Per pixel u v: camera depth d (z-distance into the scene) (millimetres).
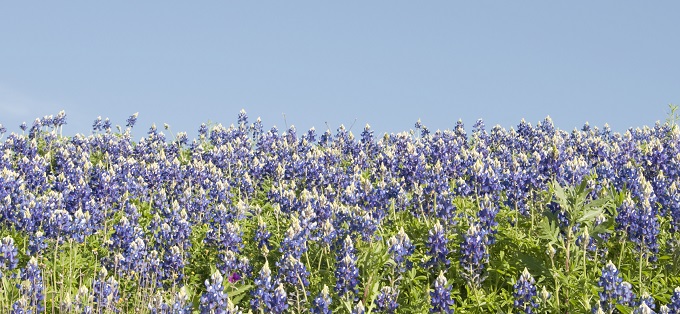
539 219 12625
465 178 16516
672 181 14969
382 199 13508
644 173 15812
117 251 12289
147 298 11242
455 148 19422
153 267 11578
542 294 9453
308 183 17328
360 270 10609
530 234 11945
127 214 13961
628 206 10734
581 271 10164
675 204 11680
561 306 9578
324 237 11547
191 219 14648
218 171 18422
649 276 10391
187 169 18438
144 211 15711
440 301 9203
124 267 11703
